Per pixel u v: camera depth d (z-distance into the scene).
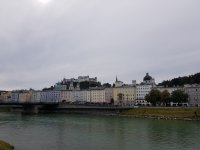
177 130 111.69
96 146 79.00
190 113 176.38
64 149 74.75
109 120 158.38
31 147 76.88
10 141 85.56
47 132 106.12
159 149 75.88
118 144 81.88
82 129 115.25
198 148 77.12
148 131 108.75
